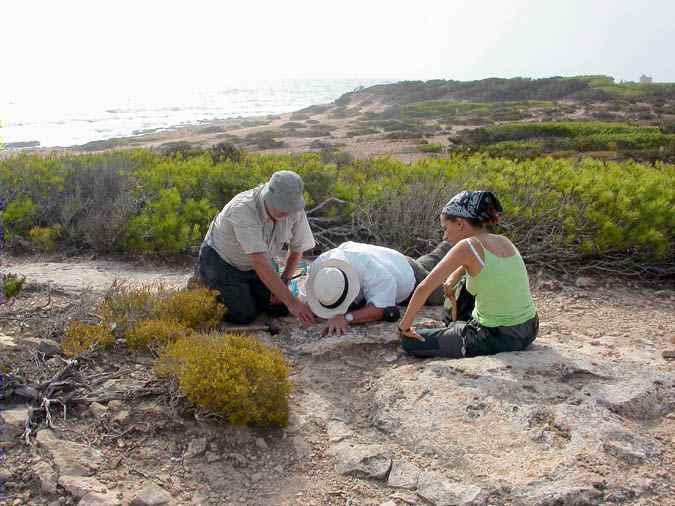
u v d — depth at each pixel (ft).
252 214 16.12
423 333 15.14
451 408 12.50
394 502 10.57
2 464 10.48
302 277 19.58
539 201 25.46
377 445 11.93
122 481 10.50
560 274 23.63
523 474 10.77
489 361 13.94
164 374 12.79
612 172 30.53
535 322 14.78
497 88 289.74
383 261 17.30
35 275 22.59
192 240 26.18
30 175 32.53
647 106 215.72
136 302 16.08
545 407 12.34
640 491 10.44
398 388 13.43
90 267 24.77
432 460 11.51
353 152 110.52
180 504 10.21
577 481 10.47
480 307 14.60
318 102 535.60
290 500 10.59
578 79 289.33
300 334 16.72
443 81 336.70
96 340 14.25
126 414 12.01
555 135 133.08
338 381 14.53
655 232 22.98
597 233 23.84
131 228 25.94
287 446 11.91
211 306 16.63
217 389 11.80
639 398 12.77
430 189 27.94
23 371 12.93
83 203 30.12
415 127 181.88
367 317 16.66
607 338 17.53
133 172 34.32
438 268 14.28
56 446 10.94
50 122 245.65
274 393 12.21
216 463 11.24
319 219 26.81
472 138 129.59
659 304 21.08
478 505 10.25
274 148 128.88
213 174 31.32
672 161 87.10
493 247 14.21
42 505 9.83
